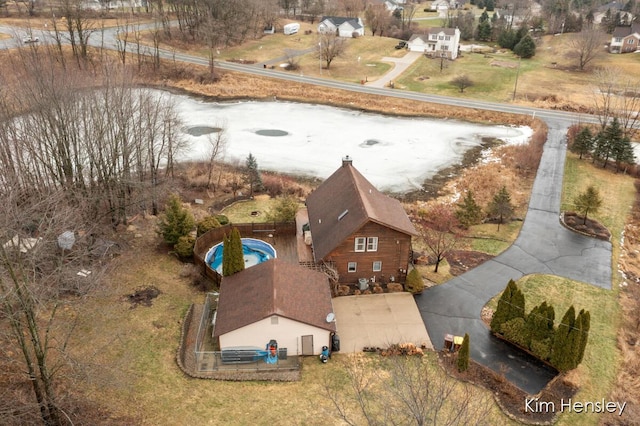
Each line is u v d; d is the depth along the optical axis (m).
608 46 122.81
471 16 145.00
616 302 36.84
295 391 27.03
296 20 142.75
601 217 49.75
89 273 30.81
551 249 43.53
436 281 37.84
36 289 21.77
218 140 54.78
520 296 31.52
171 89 87.31
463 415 24.97
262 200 49.47
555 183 56.78
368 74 99.56
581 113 80.38
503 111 80.38
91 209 38.91
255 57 106.38
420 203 50.94
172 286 35.12
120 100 40.84
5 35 100.44
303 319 28.69
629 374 29.98
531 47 114.75
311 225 39.06
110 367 25.94
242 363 28.78
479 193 53.62
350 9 147.62
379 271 36.34
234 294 31.06
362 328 32.41
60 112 37.44
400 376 26.98
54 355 27.33
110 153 42.16
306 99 85.50
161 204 46.31
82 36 90.81
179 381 27.16
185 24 117.25
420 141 68.75
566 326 28.61
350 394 26.89
